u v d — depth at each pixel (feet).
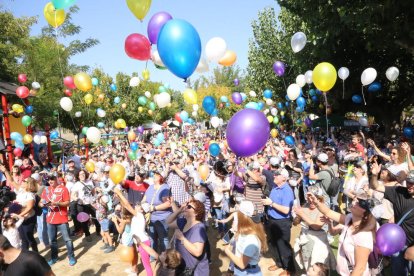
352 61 47.24
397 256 12.87
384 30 29.19
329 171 18.66
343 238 10.60
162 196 17.75
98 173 30.60
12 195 22.17
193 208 12.22
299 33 23.65
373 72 27.53
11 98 52.06
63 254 21.57
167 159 30.50
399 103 57.31
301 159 28.12
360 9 28.25
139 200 20.21
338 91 49.47
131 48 16.88
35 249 19.21
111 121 95.09
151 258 19.60
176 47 13.30
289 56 55.88
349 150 26.58
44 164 41.98
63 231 19.48
